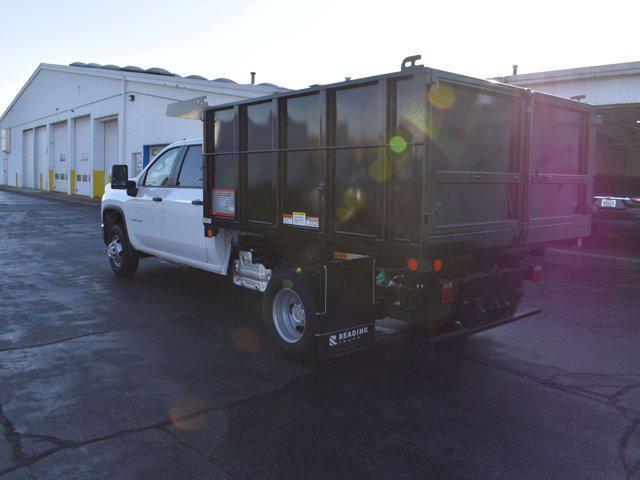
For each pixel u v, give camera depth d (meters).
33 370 4.70
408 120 4.03
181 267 9.70
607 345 5.61
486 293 4.82
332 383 4.55
